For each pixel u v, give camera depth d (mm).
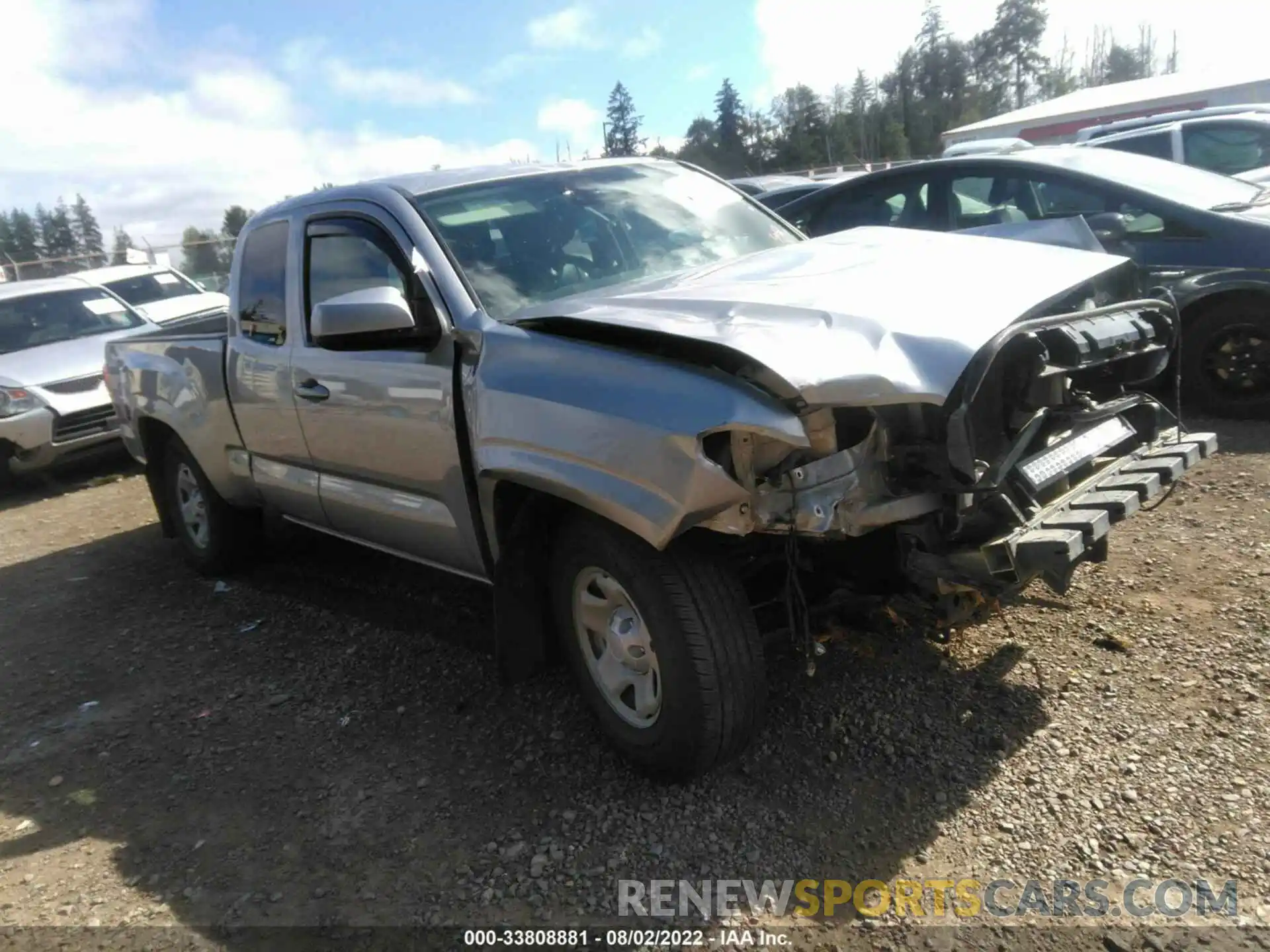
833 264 3467
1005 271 3301
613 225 4078
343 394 3928
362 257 3967
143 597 5629
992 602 3195
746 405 2574
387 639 4551
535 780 3254
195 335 5242
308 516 4711
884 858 2695
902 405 2723
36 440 8820
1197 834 2627
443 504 3648
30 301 10312
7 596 5961
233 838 3154
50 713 4250
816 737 3256
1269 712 3072
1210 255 5734
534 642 3395
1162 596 3877
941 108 75062
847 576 3018
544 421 2957
